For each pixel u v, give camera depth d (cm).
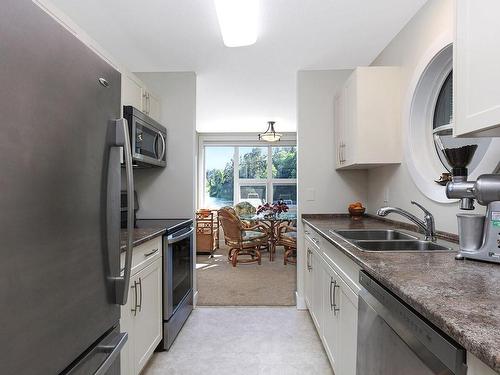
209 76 319
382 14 203
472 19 102
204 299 319
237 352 214
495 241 109
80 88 90
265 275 411
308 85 299
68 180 84
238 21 202
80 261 90
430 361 73
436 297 77
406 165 213
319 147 299
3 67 64
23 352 69
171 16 206
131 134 217
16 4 68
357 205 280
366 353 115
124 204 247
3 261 64
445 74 188
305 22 212
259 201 653
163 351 215
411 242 166
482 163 143
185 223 267
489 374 56
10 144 66
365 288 114
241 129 623
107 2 190
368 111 228
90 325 95
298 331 246
